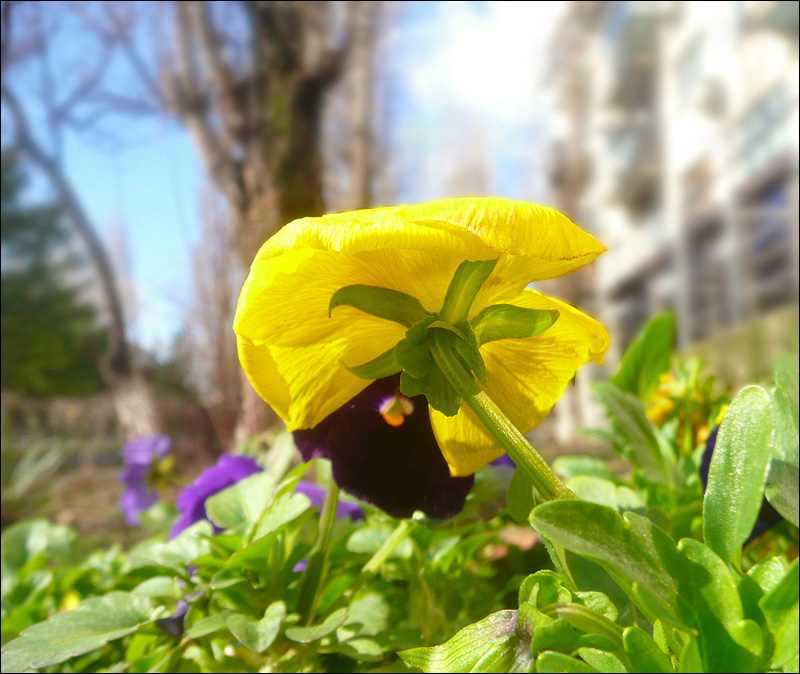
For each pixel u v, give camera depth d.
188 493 0.16
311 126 1.19
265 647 0.10
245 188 1.10
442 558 0.15
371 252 0.09
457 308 0.09
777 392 0.08
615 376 0.19
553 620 0.07
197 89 1.26
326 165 1.26
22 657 0.11
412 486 0.11
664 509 0.14
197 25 1.25
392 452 0.11
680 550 0.07
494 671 0.07
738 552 0.07
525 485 0.09
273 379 0.10
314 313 0.09
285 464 0.17
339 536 0.13
